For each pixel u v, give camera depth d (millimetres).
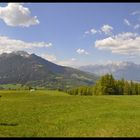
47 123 36156
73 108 54719
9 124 34875
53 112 48031
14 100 74938
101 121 38000
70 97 87125
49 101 71750
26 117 41500
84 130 31266
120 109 53781
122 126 34156
